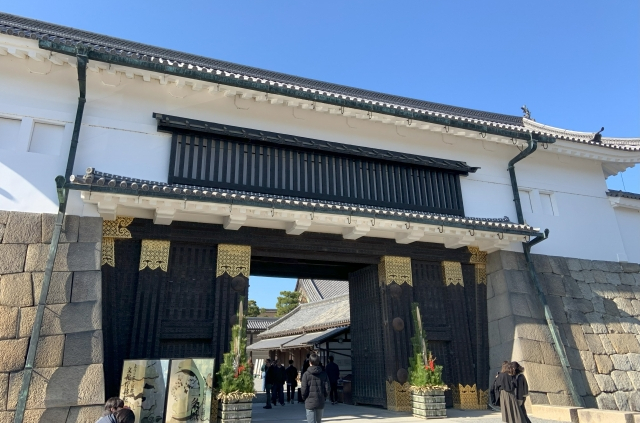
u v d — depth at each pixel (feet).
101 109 29.68
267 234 31.40
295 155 33.99
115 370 25.62
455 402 33.94
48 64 28.84
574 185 44.47
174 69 28.22
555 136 39.65
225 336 28.45
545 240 40.88
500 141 38.50
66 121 28.55
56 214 26.55
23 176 26.61
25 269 24.48
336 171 34.88
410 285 34.91
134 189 24.81
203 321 28.71
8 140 27.14
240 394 25.36
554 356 34.58
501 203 40.11
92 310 24.59
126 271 27.84
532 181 42.57
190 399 23.88
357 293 38.65
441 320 35.60
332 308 72.74
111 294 26.73
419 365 30.99
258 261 35.94
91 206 27.40
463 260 37.60
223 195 26.53
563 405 32.63
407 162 36.88
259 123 33.73
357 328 38.04
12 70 28.22
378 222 31.07
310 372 22.93
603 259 42.80
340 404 39.99
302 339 64.23
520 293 36.63
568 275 40.04
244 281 29.94
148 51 39.19
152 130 30.60
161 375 23.73
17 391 21.56
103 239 27.40
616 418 26.04
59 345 23.11
